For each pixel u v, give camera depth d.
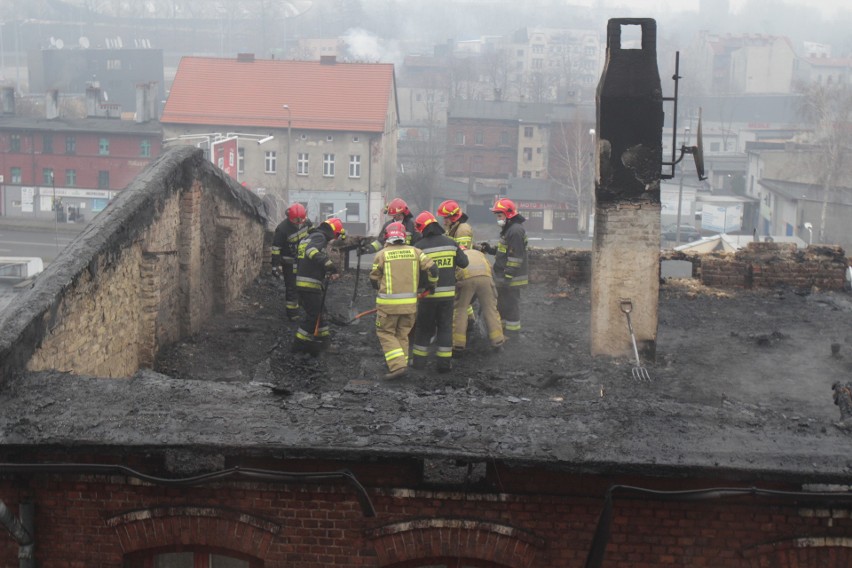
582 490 7.27
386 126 72.12
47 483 7.61
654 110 10.45
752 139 110.69
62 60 117.06
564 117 88.12
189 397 7.98
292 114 70.50
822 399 10.02
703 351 11.66
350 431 7.41
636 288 10.84
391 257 10.30
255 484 7.51
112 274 10.14
